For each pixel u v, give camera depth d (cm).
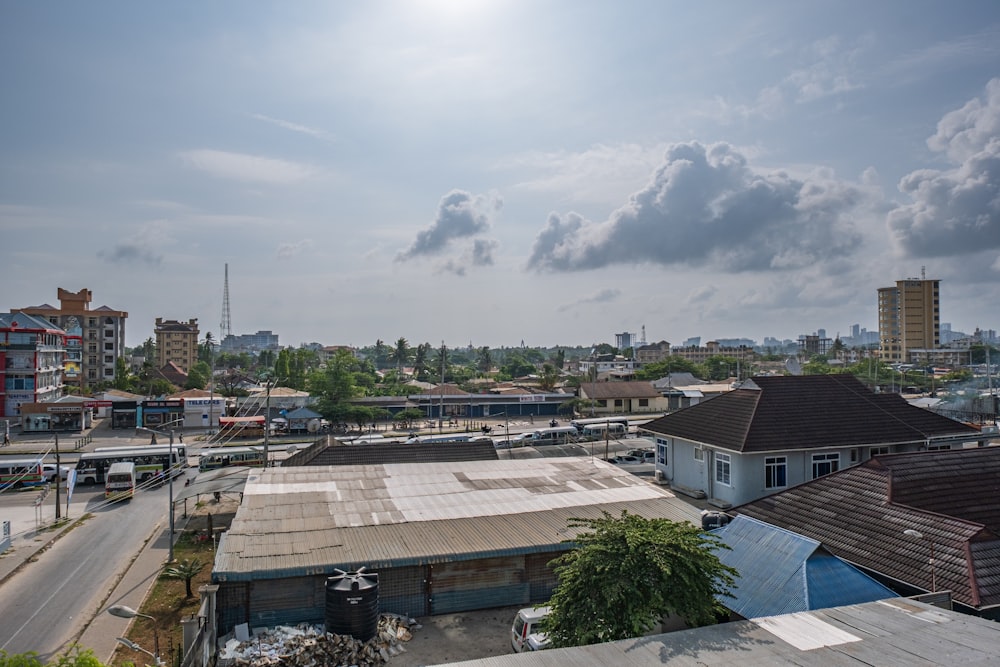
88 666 1225
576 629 1457
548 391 11175
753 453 3152
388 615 2045
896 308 16388
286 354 11394
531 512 2523
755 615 1638
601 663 1184
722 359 15538
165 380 10612
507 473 3100
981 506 2202
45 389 8100
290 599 1977
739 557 1889
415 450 3769
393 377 12875
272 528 2259
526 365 17350
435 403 9431
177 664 1855
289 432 7212
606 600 1448
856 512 2167
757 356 19625
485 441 3950
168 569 2556
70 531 3328
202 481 3491
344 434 7138
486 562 2197
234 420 7088
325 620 1891
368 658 1800
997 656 1201
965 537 1828
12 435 6912
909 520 2014
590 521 1755
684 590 1467
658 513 2572
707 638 1284
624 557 1516
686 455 3703
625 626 1414
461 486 2852
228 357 17300
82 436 6781
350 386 8488
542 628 1575
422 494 2720
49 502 3997
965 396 7406
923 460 2392
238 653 1752
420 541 2189
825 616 1393
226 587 1938
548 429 6625
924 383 11294
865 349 19275
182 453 5075
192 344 15800
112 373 11406
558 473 3127
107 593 2447
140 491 4291
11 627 2161
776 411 3406
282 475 2980
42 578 2623
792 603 1627
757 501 2486
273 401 8688
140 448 4919
